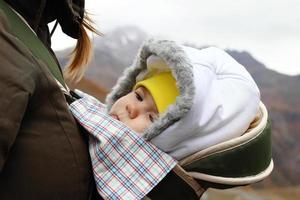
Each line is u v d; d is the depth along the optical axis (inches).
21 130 58.9
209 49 78.4
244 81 73.8
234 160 70.3
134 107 73.5
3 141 55.1
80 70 85.5
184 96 67.3
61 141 60.4
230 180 70.0
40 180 58.9
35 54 65.7
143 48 77.0
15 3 70.5
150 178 66.1
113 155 65.4
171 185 68.2
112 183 64.5
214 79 72.3
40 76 59.4
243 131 72.4
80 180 61.6
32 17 71.7
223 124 70.4
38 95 59.7
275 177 595.5
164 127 67.9
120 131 66.3
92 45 85.4
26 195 58.4
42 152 59.2
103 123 66.4
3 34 58.3
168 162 67.5
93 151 64.7
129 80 81.1
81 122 66.0
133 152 66.5
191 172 69.4
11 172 58.1
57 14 77.1
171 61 69.8
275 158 666.2
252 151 71.7
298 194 549.0
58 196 59.7
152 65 76.4
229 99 71.6
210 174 69.6
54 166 59.6
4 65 56.6
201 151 69.1
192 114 68.0
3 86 55.8
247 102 72.7
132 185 65.1
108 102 81.7
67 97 69.5
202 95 69.1
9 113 55.4
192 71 68.1
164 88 73.3
